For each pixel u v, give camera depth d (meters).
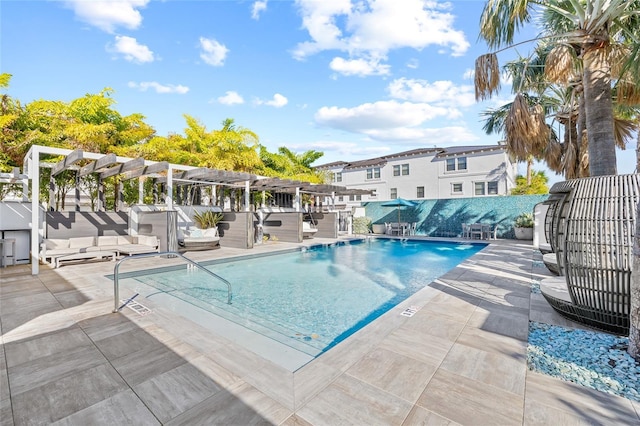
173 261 8.46
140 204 11.41
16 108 11.46
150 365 2.73
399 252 12.22
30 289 5.36
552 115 11.16
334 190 16.92
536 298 4.68
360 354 2.89
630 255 3.13
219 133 17.23
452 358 2.81
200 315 4.22
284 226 14.21
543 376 2.50
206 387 2.39
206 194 16.48
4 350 3.02
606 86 5.22
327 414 2.07
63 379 2.52
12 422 2.02
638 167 3.18
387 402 2.19
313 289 6.54
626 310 3.16
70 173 11.54
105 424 2.00
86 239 8.93
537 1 5.90
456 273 6.53
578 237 3.43
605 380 2.43
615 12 5.09
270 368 2.68
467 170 23.73
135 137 14.82
